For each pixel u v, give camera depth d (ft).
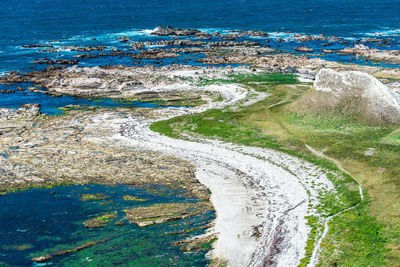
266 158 226.79
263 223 169.27
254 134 259.19
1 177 207.92
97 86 374.63
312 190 192.54
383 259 138.41
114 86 372.79
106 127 279.28
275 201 185.68
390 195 177.78
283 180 203.72
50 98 350.02
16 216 176.86
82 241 160.35
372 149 227.81
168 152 239.09
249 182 204.13
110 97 352.69
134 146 247.70
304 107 285.02
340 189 190.29
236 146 243.60
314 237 155.43
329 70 289.53
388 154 220.64
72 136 261.65
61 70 422.00
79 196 193.47
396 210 165.37
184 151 240.12
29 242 160.04
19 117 297.74
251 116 290.35
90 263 147.54
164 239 160.97
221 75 398.83
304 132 257.34
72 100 345.92
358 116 265.75
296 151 232.53
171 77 387.34
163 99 346.95
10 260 149.59
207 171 216.33
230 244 156.76
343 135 249.75
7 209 182.29
